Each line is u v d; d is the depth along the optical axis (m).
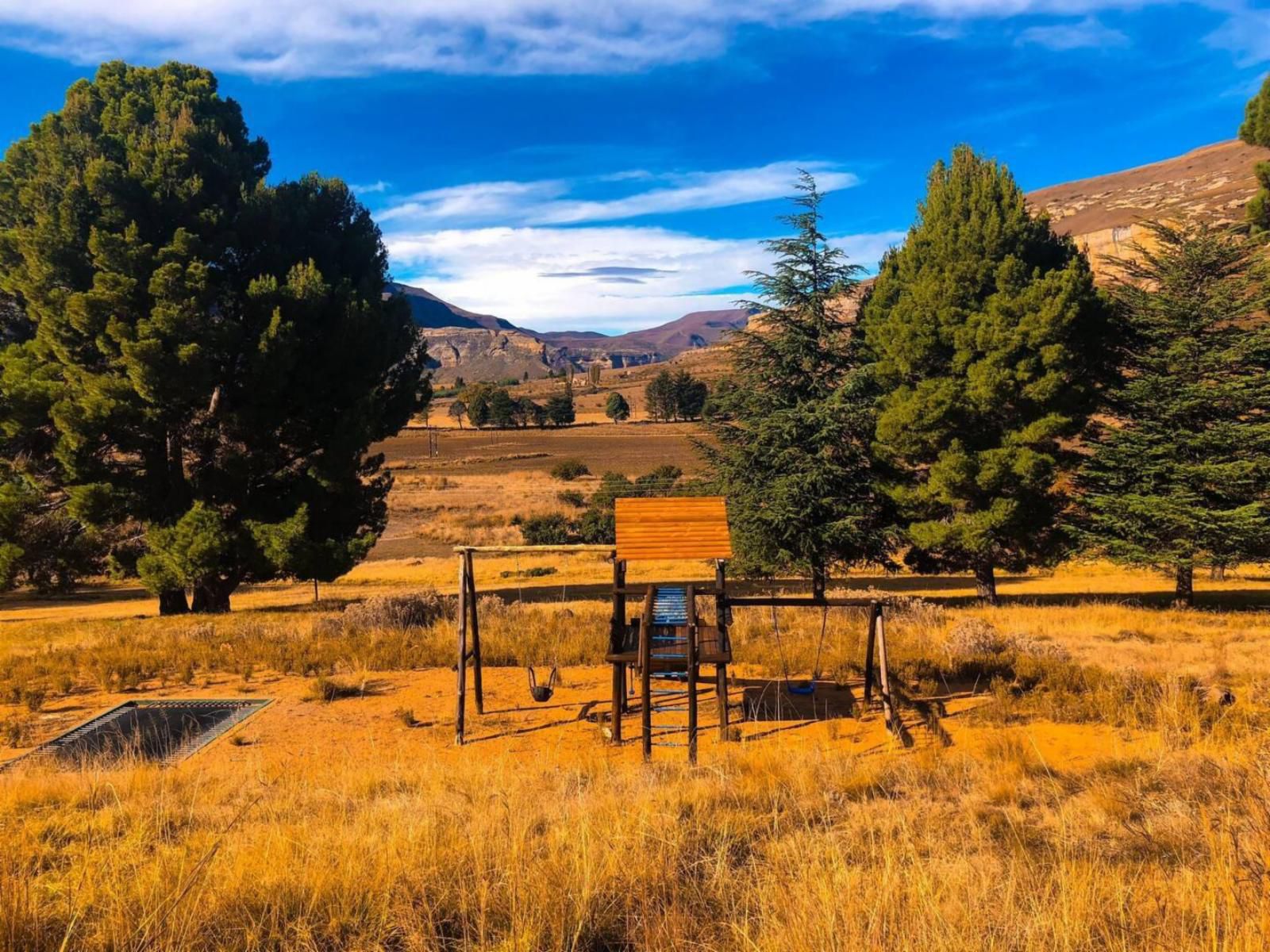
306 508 26.11
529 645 16.52
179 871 4.84
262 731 11.13
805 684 12.80
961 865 4.97
